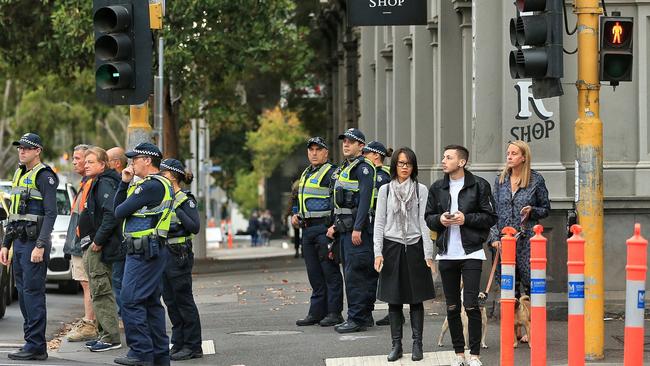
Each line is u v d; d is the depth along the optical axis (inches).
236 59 2359.7
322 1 2719.0
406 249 929.5
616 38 860.6
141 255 924.6
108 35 1032.2
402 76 1988.2
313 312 1215.6
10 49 2659.9
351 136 1132.5
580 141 892.6
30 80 3171.8
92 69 2655.0
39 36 2608.3
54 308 1561.3
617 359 903.7
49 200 994.7
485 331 986.1
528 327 994.7
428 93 1758.1
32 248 997.2
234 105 2957.7
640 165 1219.9
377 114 2301.9
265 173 6348.4
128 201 916.6
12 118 4781.0
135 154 924.6
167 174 1007.0
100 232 1037.8
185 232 1005.8
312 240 1196.5
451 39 1546.5
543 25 848.3
